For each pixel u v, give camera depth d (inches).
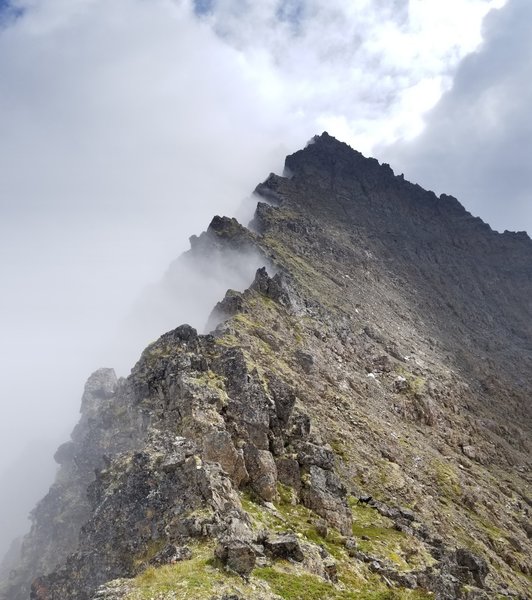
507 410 6648.6
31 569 2677.2
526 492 4399.6
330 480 2217.0
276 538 1517.0
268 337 3853.3
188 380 2325.3
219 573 1235.2
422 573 1829.5
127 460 1994.3
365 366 4965.6
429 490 3304.6
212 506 1574.8
